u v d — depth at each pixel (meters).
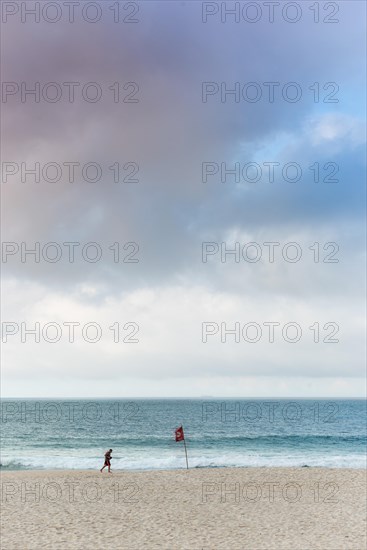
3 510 19.92
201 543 15.34
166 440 64.25
